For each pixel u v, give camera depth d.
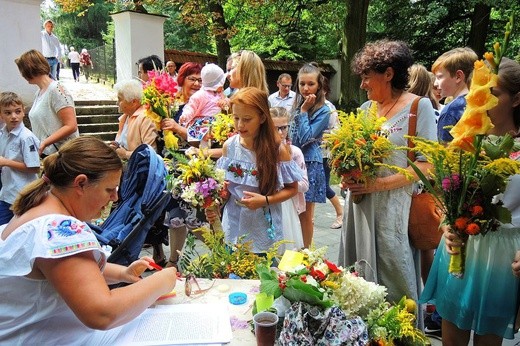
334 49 16.84
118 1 12.33
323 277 1.52
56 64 11.88
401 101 2.21
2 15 6.35
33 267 1.33
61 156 1.44
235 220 2.48
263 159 2.34
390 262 2.21
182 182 2.47
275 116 2.81
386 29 15.05
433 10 13.05
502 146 1.50
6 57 6.46
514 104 1.64
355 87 12.06
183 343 1.47
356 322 1.40
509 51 12.43
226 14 15.46
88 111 8.95
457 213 1.63
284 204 2.60
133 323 1.59
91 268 1.34
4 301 1.38
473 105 1.43
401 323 1.50
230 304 1.76
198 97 3.38
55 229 1.34
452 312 1.84
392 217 2.20
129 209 2.74
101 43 35.62
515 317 1.70
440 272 1.92
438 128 2.84
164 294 1.67
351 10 11.76
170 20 21.02
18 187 3.54
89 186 1.44
